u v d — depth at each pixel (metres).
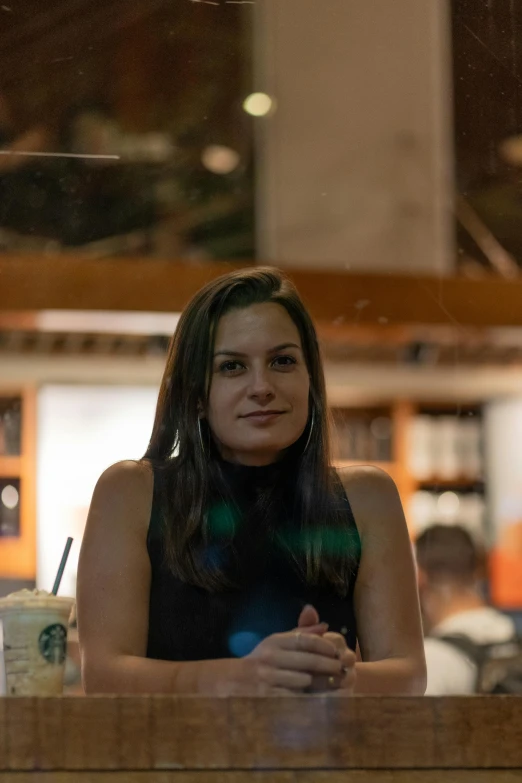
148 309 3.73
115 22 2.25
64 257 3.42
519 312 4.09
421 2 2.46
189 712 0.99
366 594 1.48
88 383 4.83
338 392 5.18
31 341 4.65
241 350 1.45
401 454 5.24
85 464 4.79
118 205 3.26
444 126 2.67
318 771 1.00
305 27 2.65
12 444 4.72
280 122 3.49
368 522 1.51
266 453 1.48
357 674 1.36
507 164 2.70
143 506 1.45
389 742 1.01
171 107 2.91
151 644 1.39
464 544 3.75
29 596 1.21
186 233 3.71
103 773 0.98
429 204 3.95
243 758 0.99
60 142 2.73
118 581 1.40
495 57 2.22
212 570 1.40
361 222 4.16
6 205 2.98
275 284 1.51
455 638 3.51
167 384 1.52
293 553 1.43
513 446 5.29
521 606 5.11
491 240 3.62
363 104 3.56
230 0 2.35
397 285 4.30
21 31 2.24
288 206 4.08
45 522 4.60
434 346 4.83
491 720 1.02
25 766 0.97
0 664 1.24
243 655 1.36
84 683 1.36
